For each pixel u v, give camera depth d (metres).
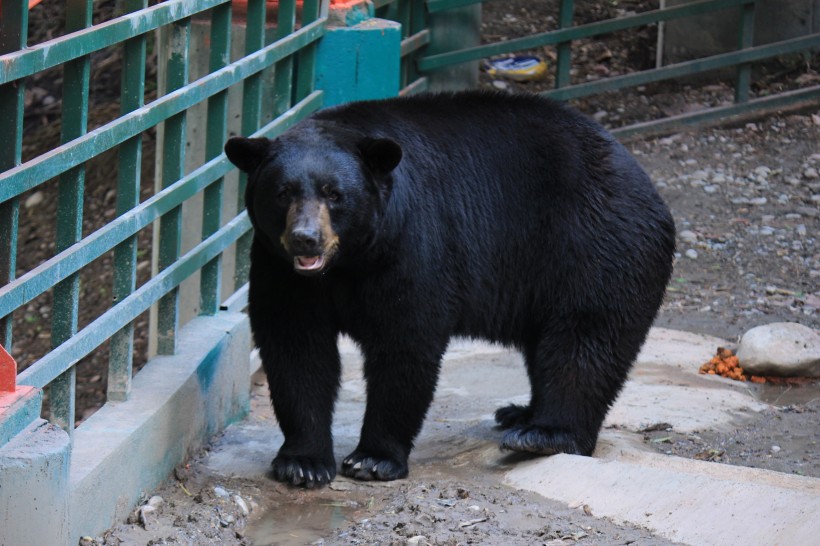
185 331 8.66
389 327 7.62
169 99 7.46
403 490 7.59
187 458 7.95
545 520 6.80
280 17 10.08
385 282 7.52
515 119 8.36
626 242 8.21
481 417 9.45
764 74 18.61
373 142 7.18
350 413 9.62
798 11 17.92
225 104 8.70
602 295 8.20
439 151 7.98
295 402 7.79
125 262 7.24
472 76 17.20
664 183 15.90
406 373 7.73
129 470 6.86
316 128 7.35
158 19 7.17
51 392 6.54
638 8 20.23
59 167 6.07
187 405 7.83
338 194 7.03
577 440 8.16
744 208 15.20
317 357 7.79
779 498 6.30
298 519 7.22
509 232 8.29
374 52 11.12
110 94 18.28
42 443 5.55
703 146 16.94
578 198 8.23
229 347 8.77
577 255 8.21
